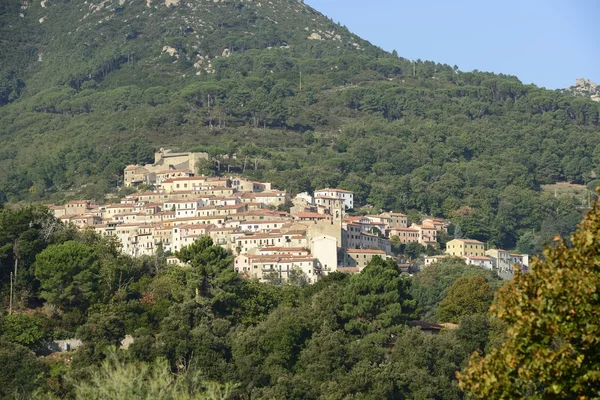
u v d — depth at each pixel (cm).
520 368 10356
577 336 10225
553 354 10194
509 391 10506
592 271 10450
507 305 10725
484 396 10606
